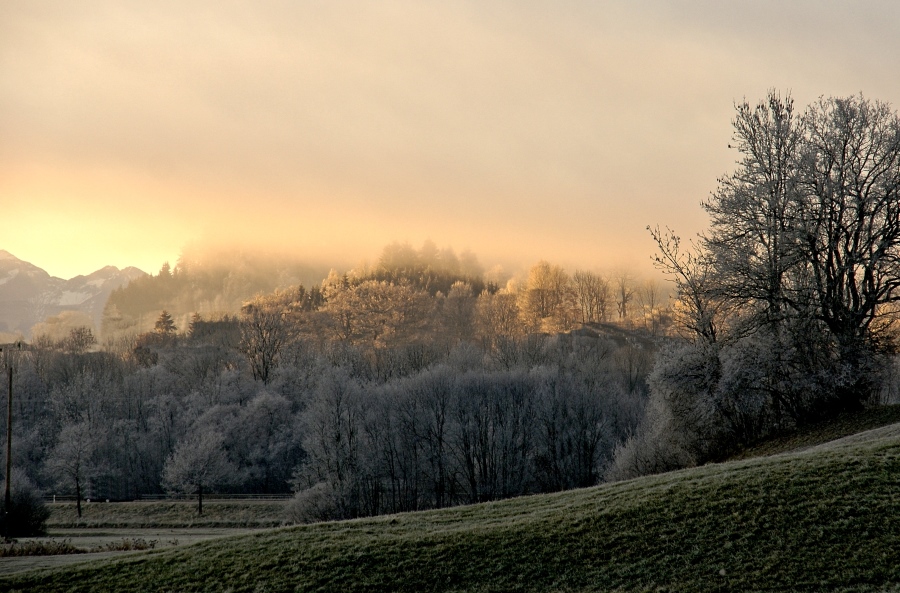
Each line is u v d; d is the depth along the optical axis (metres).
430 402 82.88
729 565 24.25
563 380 91.56
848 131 47.81
